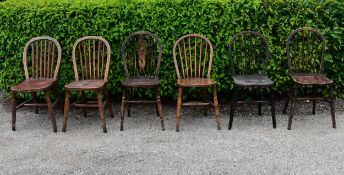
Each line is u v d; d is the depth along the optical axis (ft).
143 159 10.78
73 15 14.03
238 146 11.40
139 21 13.93
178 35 13.99
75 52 13.34
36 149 11.48
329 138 11.81
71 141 11.96
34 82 13.01
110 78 14.52
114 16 13.91
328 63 14.37
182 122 13.33
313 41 13.30
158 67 13.26
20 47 14.35
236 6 13.67
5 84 14.96
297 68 14.11
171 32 13.98
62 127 12.91
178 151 11.18
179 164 10.48
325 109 14.20
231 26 13.82
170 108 14.75
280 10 13.82
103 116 12.47
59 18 13.99
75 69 13.19
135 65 13.53
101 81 13.05
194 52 13.89
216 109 12.54
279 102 14.98
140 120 13.57
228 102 15.07
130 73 13.75
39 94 14.87
